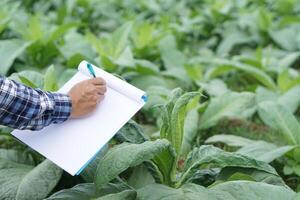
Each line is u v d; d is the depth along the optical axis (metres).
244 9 5.56
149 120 3.29
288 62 4.36
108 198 2.00
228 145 3.06
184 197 1.97
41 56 3.87
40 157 2.62
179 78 3.91
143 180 2.34
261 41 5.13
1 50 3.59
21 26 4.07
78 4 5.53
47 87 2.52
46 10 5.80
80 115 2.06
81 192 2.12
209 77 4.02
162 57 4.21
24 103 1.88
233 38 5.04
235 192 2.01
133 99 2.10
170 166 2.17
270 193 2.00
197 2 6.20
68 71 3.39
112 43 3.83
